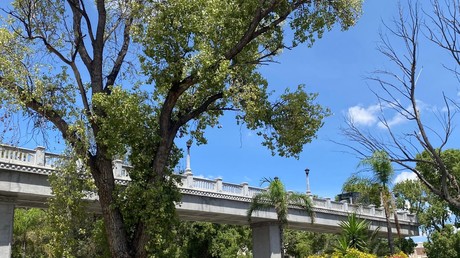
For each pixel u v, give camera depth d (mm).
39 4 14461
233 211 38500
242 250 61156
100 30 14688
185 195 35219
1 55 13414
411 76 8789
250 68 15727
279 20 15430
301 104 15906
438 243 54531
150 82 14445
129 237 13461
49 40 14609
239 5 14984
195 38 14281
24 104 13156
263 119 15984
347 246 27672
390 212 45531
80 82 14219
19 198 28312
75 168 13977
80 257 28000
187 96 15648
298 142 16125
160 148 14016
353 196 54188
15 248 45750
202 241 51094
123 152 13188
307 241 61906
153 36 14047
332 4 16078
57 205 13906
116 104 13102
